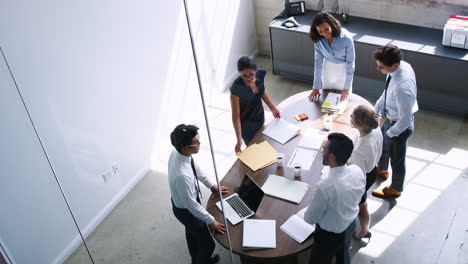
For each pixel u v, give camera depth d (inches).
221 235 116.6
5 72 114.6
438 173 162.1
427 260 134.4
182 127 110.7
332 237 108.0
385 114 144.5
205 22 185.2
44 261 143.2
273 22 211.2
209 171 169.3
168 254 148.7
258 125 152.8
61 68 129.9
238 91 141.3
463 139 175.2
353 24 202.8
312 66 211.8
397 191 152.5
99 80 144.5
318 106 155.2
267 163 134.3
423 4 187.9
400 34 190.5
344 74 158.6
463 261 132.1
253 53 239.0
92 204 156.0
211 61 197.6
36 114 126.3
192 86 189.2
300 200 121.4
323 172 127.6
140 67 159.5
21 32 115.5
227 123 191.3
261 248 112.0
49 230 141.6
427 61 177.6
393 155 144.2
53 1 122.3
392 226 145.6
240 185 125.6
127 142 163.9
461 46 174.6
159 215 161.6
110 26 142.9
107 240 154.4
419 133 180.9
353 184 103.5
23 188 129.3
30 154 128.2
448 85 179.0
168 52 169.5
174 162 115.3
